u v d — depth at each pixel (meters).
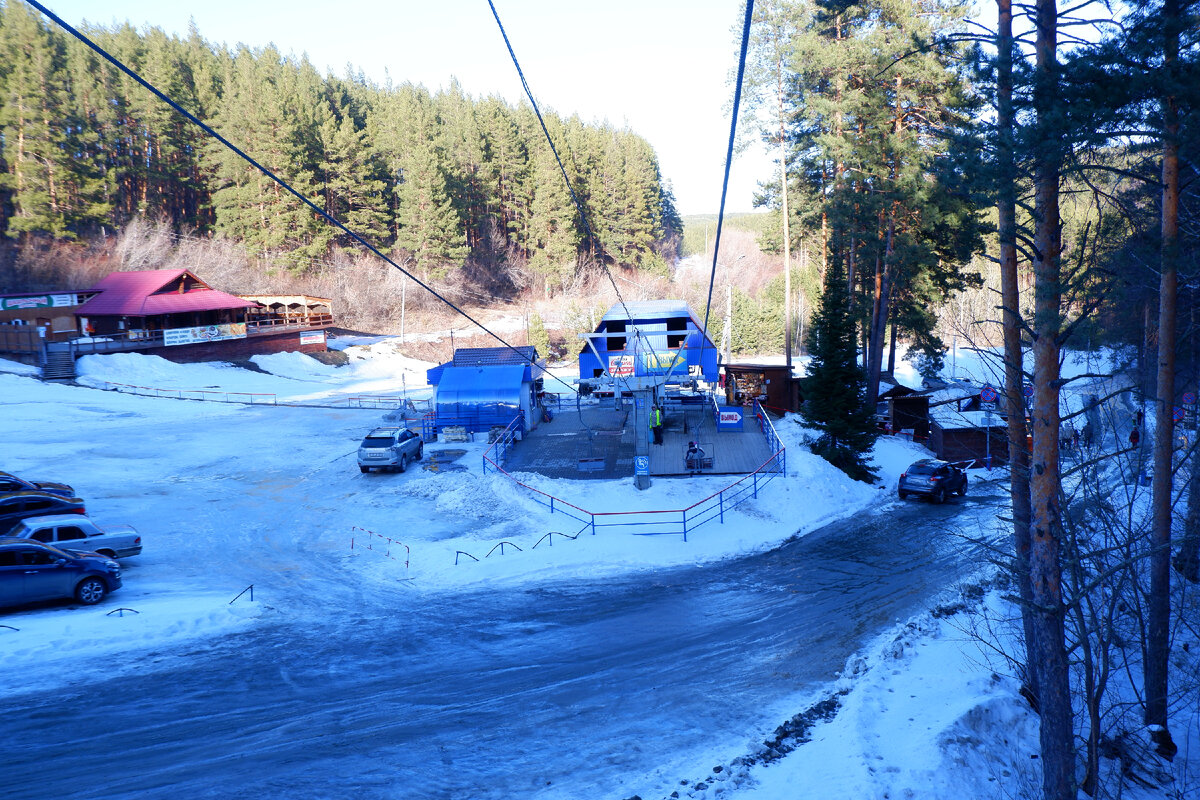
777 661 14.89
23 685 13.14
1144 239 10.99
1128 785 11.04
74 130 87.06
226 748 11.23
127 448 38.59
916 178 33.09
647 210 141.12
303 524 26.25
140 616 16.67
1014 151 8.94
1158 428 12.01
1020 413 12.29
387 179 118.00
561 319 108.94
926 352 44.78
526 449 36.16
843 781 10.06
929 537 24.33
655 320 42.69
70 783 10.11
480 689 13.60
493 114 126.62
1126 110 9.38
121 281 66.38
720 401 48.47
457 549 23.17
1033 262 9.89
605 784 10.27
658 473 31.11
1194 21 8.80
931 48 10.83
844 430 32.16
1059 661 9.35
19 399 48.00
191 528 25.66
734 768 10.55
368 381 71.38
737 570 21.59
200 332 64.88
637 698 13.22
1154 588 12.06
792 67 38.91
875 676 13.61
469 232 121.25
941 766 10.40
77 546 20.31
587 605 18.62
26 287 76.06
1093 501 11.20
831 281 32.69
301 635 16.41
